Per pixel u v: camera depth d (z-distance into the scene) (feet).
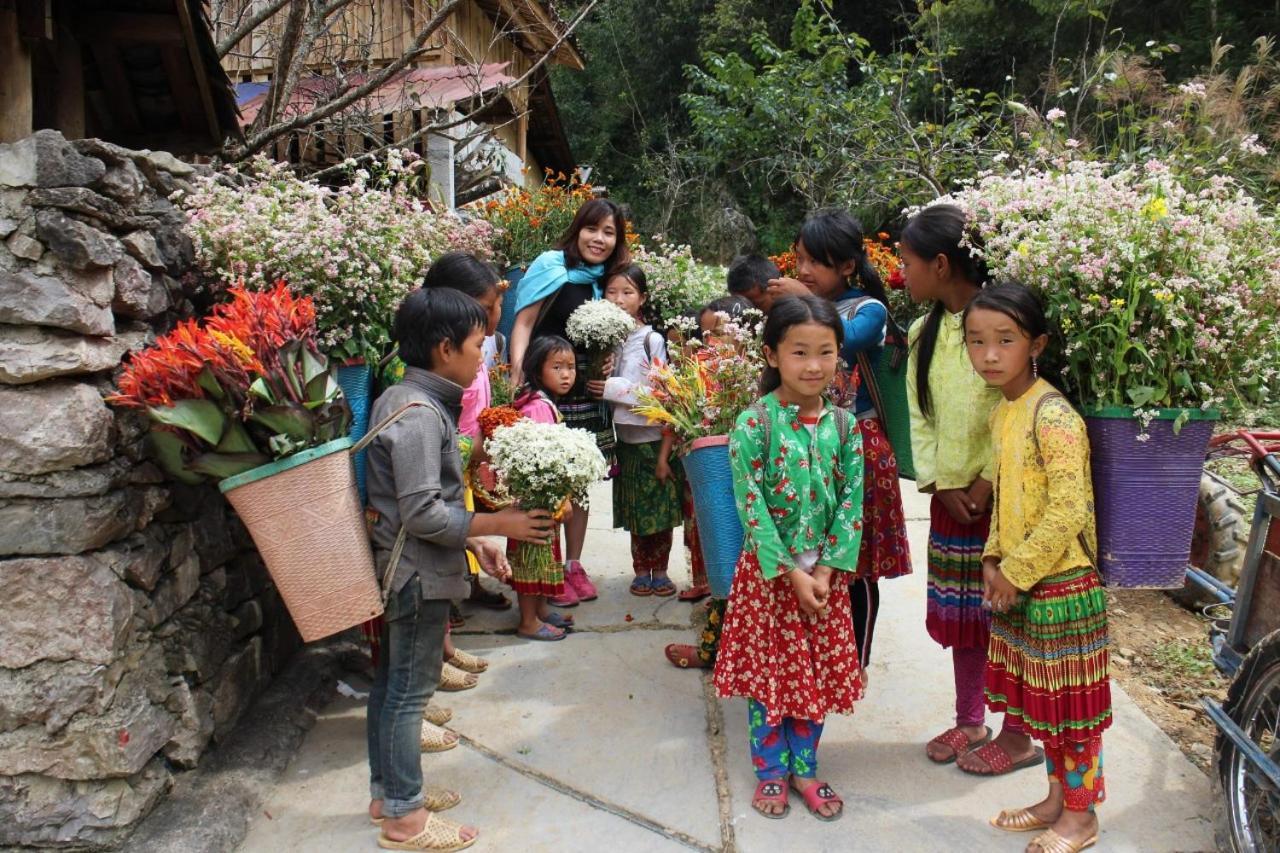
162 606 7.86
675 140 64.80
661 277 21.22
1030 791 8.42
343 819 8.01
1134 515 7.19
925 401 8.63
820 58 39.91
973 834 7.79
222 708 8.77
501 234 22.61
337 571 7.18
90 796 7.09
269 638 10.16
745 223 55.93
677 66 69.46
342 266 9.09
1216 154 14.97
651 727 9.64
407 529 7.30
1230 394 7.09
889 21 57.72
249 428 7.10
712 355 9.93
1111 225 7.10
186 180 9.19
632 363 12.73
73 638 6.94
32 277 6.76
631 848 7.62
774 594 8.05
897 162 28.19
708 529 9.00
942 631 8.69
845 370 9.05
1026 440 7.27
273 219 9.09
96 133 14.03
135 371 6.88
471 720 9.78
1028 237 7.32
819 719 7.92
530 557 11.46
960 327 8.21
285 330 7.11
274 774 8.57
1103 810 8.11
